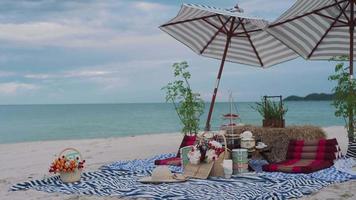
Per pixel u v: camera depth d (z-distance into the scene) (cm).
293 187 518
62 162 564
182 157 602
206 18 765
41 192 523
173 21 761
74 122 3186
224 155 586
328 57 783
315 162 607
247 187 521
